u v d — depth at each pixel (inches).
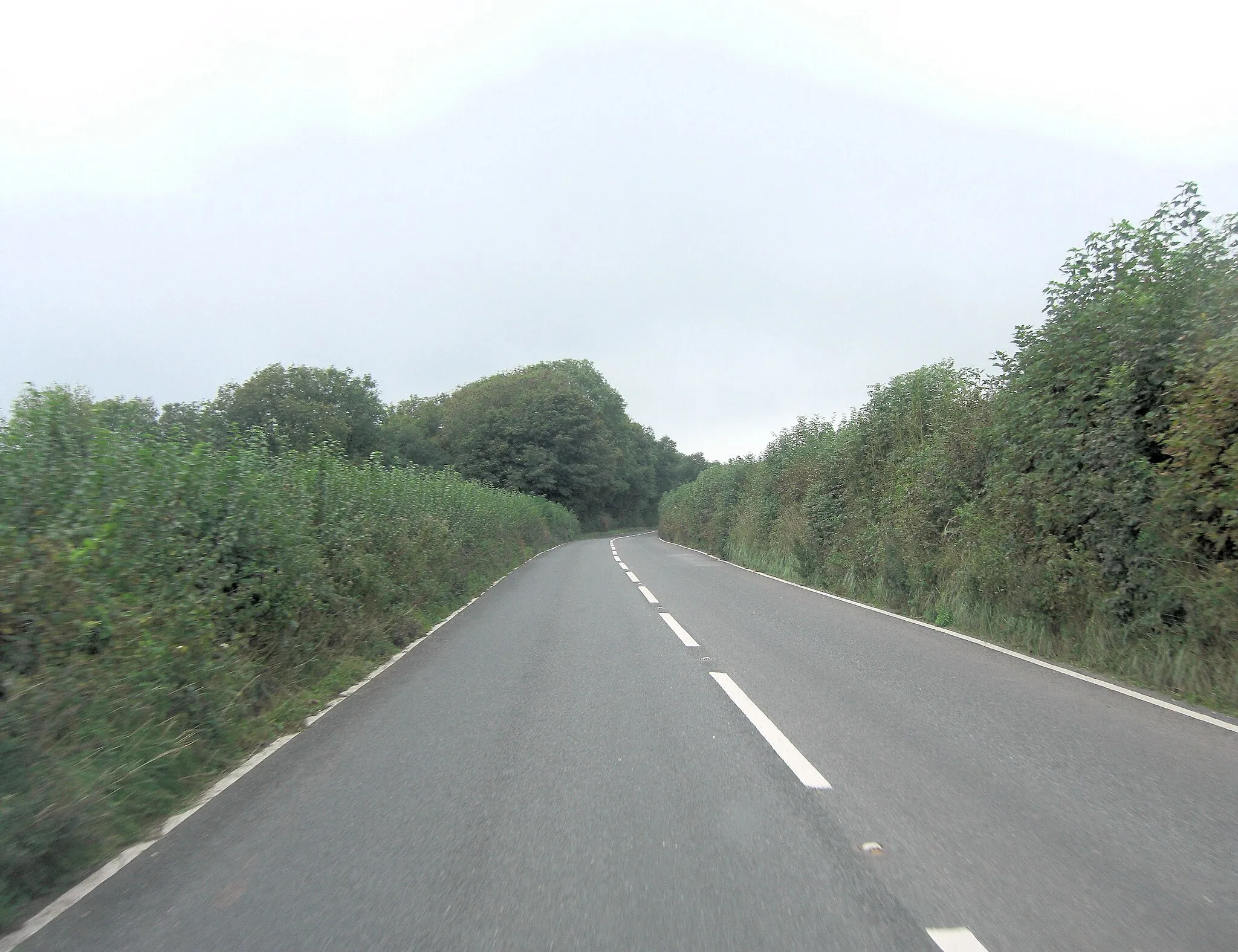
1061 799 194.1
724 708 285.7
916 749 235.5
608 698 305.7
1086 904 142.7
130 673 238.1
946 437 603.5
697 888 151.0
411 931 138.2
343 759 241.4
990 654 391.9
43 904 153.4
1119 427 380.5
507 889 152.8
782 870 157.8
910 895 146.9
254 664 314.2
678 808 191.6
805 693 307.9
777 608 582.6
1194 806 189.3
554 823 184.5
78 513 245.9
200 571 305.7
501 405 2746.1
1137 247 424.2
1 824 157.9
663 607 589.3
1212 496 317.4
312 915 144.8
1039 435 435.5
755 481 1242.6
